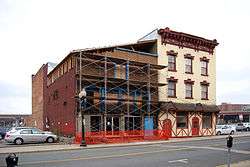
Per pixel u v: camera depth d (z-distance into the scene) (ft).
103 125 113.70
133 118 121.90
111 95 117.29
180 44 137.90
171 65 134.62
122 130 115.85
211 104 147.74
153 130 118.32
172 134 130.52
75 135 109.09
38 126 201.36
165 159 61.57
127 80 117.19
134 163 56.34
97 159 61.31
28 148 85.87
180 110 132.16
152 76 128.57
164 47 132.57
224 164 55.67
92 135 105.40
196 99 141.79
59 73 138.92
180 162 57.77
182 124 135.54
